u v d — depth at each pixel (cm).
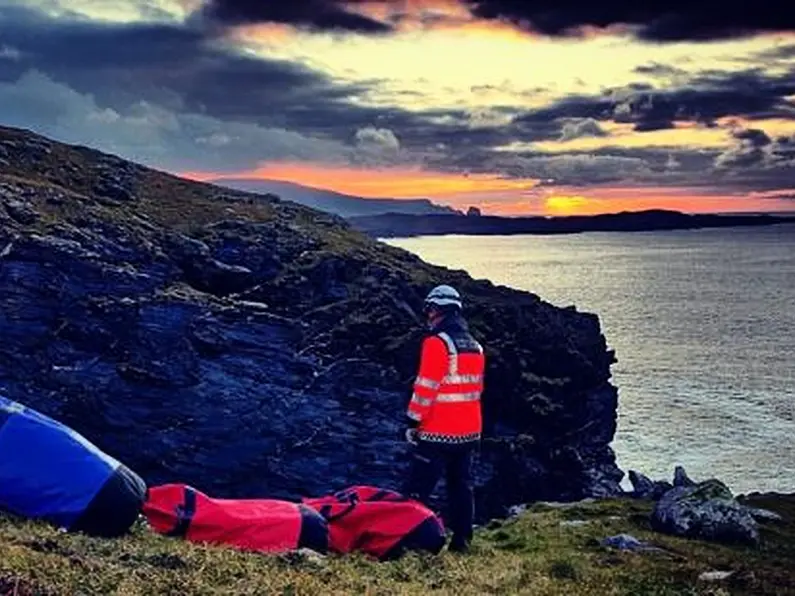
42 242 6372
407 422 1312
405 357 6800
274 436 6353
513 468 6831
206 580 916
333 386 6544
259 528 1144
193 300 6525
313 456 6369
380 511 1248
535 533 1716
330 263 7569
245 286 7388
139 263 6900
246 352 6450
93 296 6362
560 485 7162
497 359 7094
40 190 7531
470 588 1122
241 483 6306
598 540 1620
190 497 1169
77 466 1089
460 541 1350
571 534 1703
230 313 6512
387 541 1230
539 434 7194
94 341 6234
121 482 1094
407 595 1020
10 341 6072
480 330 7388
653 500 2362
